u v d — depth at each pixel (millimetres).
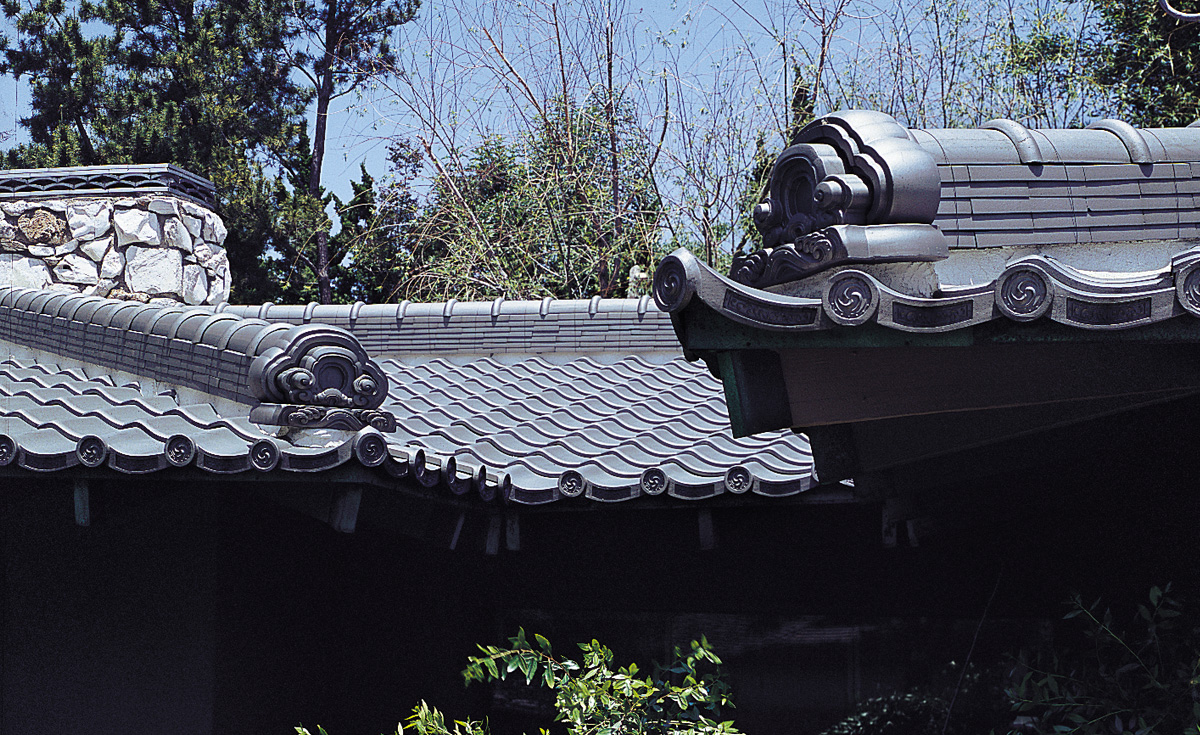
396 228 18203
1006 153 2676
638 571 5969
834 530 5668
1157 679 3654
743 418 2729
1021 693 4035
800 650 5773
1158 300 2143
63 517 4445
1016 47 14516
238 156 22031
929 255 2264
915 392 2820
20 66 21469
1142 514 4188
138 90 22250
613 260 14859
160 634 4465
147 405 4152
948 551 5520
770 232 2523
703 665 5859
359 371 3586
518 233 15281
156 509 4543
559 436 5414
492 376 6820
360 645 5504
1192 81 14148
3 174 7391
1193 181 2789
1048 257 2439
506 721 6102
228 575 4559
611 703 3477
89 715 4469
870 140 2314
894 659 5629
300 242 22078
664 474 4387
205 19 22375
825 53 14891
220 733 4406
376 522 3900
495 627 6156
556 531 5773
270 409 3494
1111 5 14461
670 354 7188
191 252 7980
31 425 3898
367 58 22688
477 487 4031
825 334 2328
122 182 7691
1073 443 3557
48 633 4555
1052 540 5188
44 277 7293
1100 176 2729
